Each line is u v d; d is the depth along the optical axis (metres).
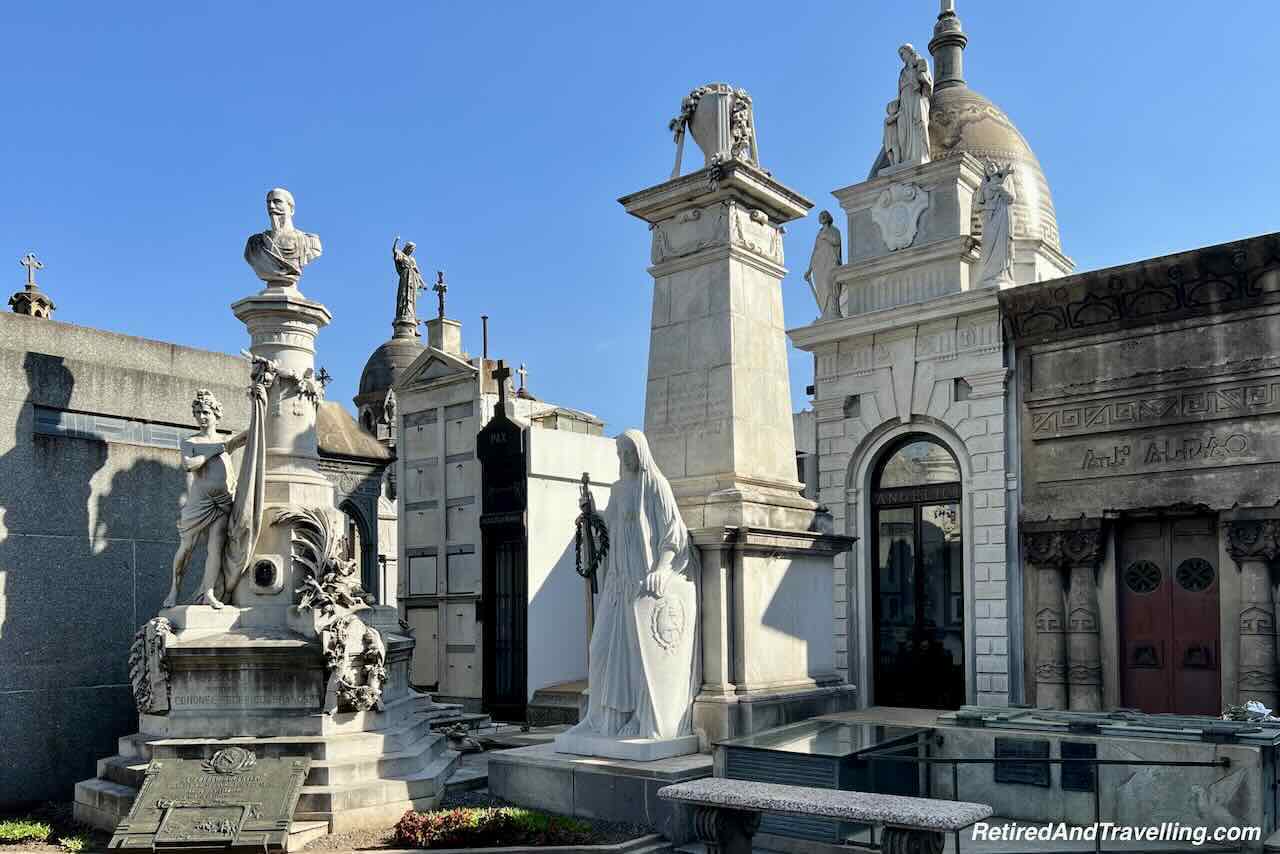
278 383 11.68
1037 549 15.70
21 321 11.81
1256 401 13.80
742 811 7.38
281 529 11.11
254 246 11.77
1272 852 7.96
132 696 12.53
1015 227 21.67
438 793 10.19
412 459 21.55
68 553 11.96
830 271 19.03
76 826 10.19
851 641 17.81
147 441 13.12
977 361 16.59
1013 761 8.67
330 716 10.09
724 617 10.56
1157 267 14.48
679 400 11.81
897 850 6.34
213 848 8.58
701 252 11.76
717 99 11.87
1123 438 15.02
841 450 18.30
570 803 9.73
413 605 21.05
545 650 18.59
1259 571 13.59
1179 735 8.72
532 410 27.03
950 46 24.06
